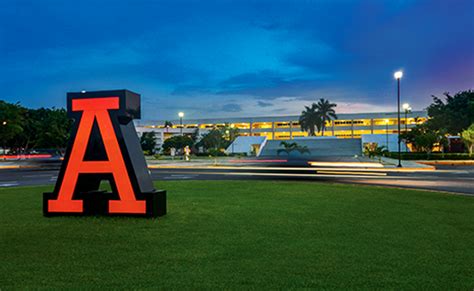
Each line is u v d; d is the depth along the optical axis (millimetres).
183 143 79688
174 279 4789
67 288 4504
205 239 6855
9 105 70125
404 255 5848
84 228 7852
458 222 8430
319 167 33594
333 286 4551
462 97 77750
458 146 56625
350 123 109062
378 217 8984
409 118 103938
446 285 4602
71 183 9352
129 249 6203
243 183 17422
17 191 14969
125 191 9102
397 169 30562
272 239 6844
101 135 9328
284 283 4641
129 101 9438
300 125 109875
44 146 79375
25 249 6230
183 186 16172
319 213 9500
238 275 4926
